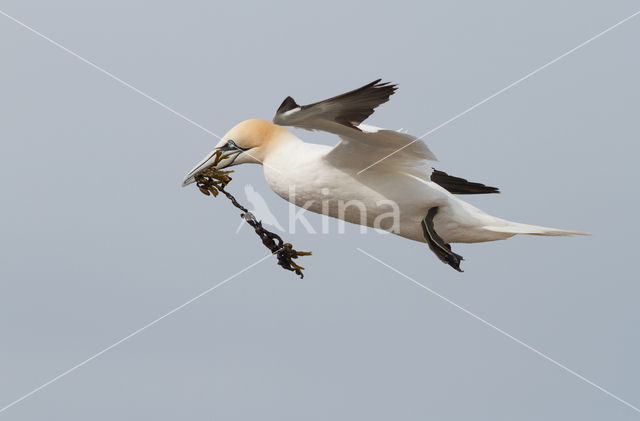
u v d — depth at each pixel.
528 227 12.92
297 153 13.12
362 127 12.29
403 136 11.52
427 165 12.35
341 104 10.82
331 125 11.49
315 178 12.78
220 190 12.79
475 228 13.06
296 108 10.98
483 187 14.06
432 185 12.92
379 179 12.59
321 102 10.73
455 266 12.48
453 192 14.37
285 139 13.37
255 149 13.41
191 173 13.57
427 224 12.72
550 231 12.81
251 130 13.35
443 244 12.55
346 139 12.07
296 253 12.37
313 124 11.48
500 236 13.27
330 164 12.63
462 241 13.48
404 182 12.59
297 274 12.51
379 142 11.87
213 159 13.53
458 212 12.91
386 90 10.61
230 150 13.45
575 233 12.77
